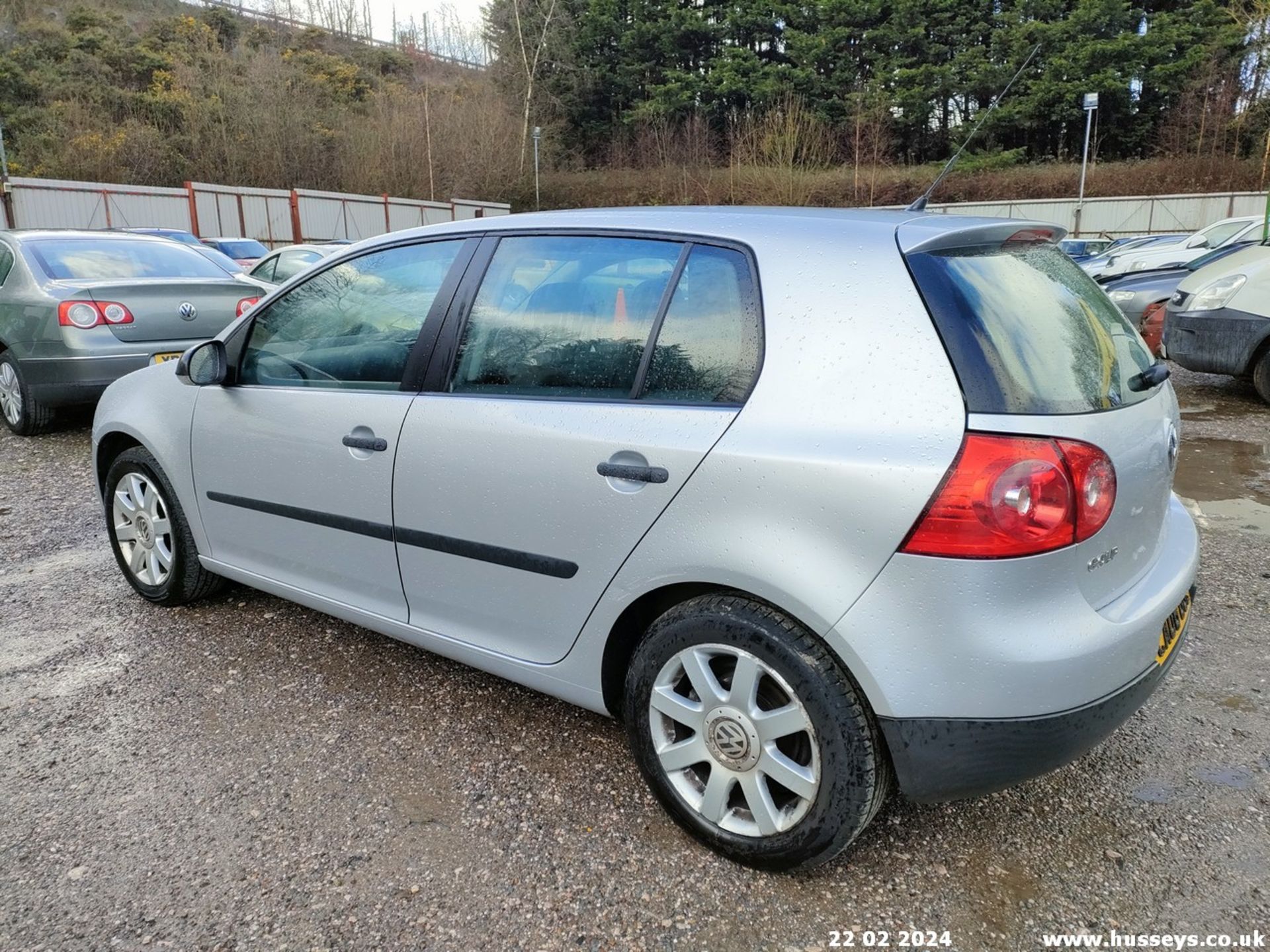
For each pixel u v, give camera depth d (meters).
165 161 33.47
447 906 2.01
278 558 3.07
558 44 48.47
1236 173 35.41
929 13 43.59
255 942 1.91
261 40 52.72
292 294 3.01
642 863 2.15
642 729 2.22
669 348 2.15
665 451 2.05
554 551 2.28
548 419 2.27
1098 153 41.84
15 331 6.18
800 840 1.99
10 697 2.93
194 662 3.17
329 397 2.79
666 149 45.09
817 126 42.31
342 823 2.29
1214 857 2.15
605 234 2.36
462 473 2.43
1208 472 5.58
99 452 3.75
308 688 2.99
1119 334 2.32
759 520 1.92
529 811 2.34
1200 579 3.88
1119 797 2.39
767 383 1.97
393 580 2.72
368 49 57.12
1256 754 2.57
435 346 2.57
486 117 42.56
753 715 2.01
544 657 2.42
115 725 2.76
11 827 2.29
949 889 2.05
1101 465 1.84
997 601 1.75
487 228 2.60
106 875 2.11
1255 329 7.22
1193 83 38.59
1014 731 1.80
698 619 2.05
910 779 1.88
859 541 1.81
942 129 44.25
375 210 33.53
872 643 1.82
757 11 47.25
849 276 1.97
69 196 24.55
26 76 37.22
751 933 1.93
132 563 3.66
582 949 1.89
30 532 4.55
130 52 42.22
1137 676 1.95
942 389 1.80
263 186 35.72
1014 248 2.21
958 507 1.74
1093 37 40.78
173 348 6.20
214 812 2.34
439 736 2.70
